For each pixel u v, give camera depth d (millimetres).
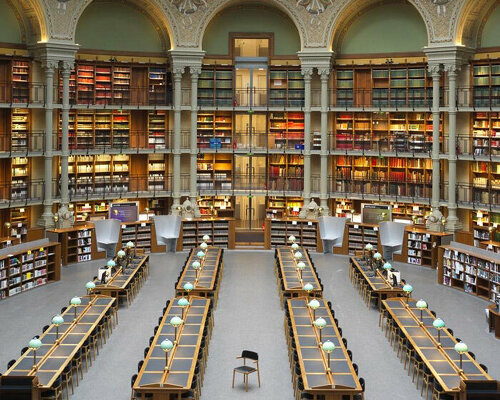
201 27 32594
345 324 21859
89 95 32062
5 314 22453
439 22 29500
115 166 33281
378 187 32656
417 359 17125
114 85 32594
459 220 30672
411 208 32500
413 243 30141
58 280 26734
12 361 16219
